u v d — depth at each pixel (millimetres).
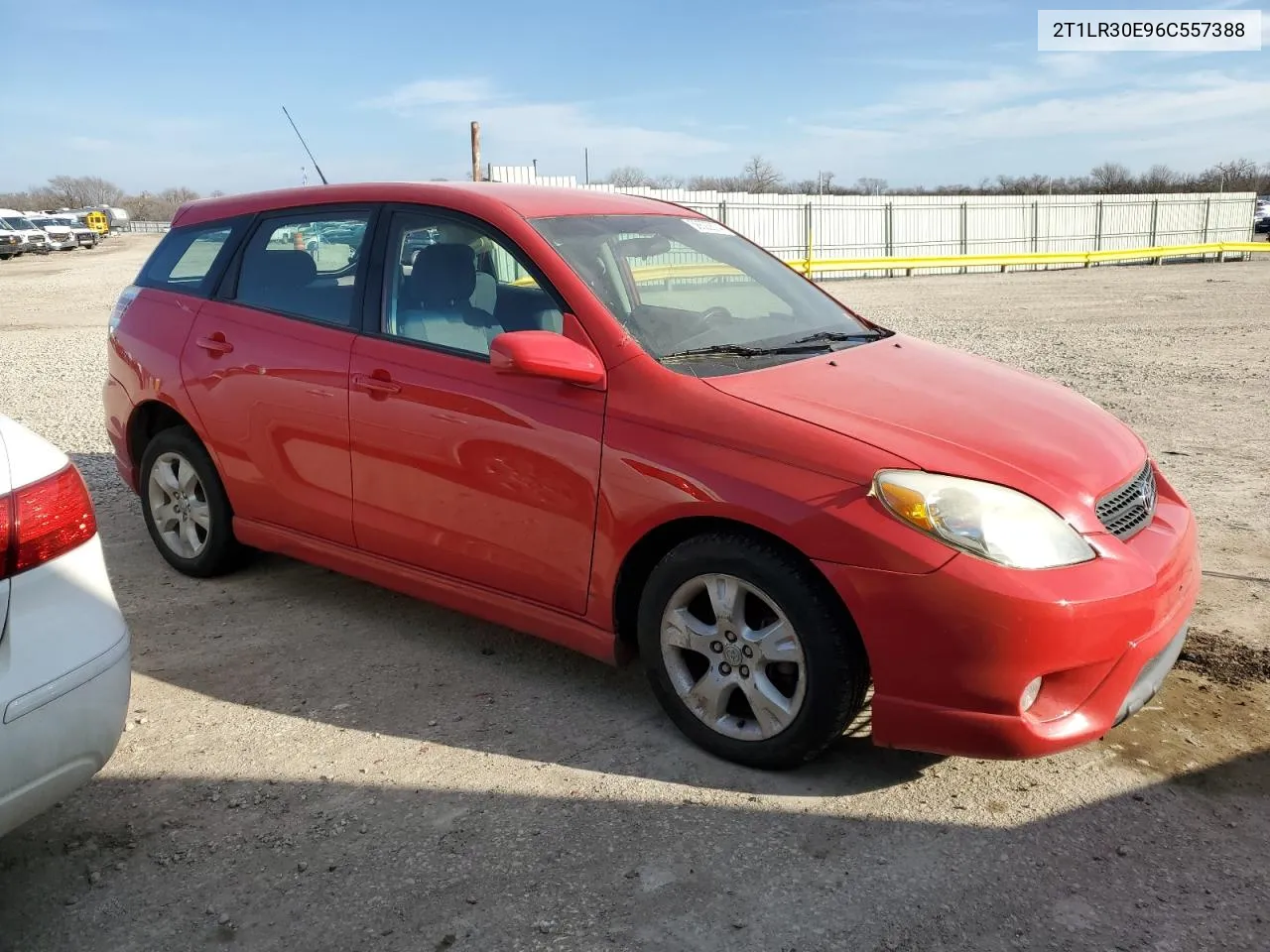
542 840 2623
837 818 2705
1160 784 2838
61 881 2482
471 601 3471
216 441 4129
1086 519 2658
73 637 2182
